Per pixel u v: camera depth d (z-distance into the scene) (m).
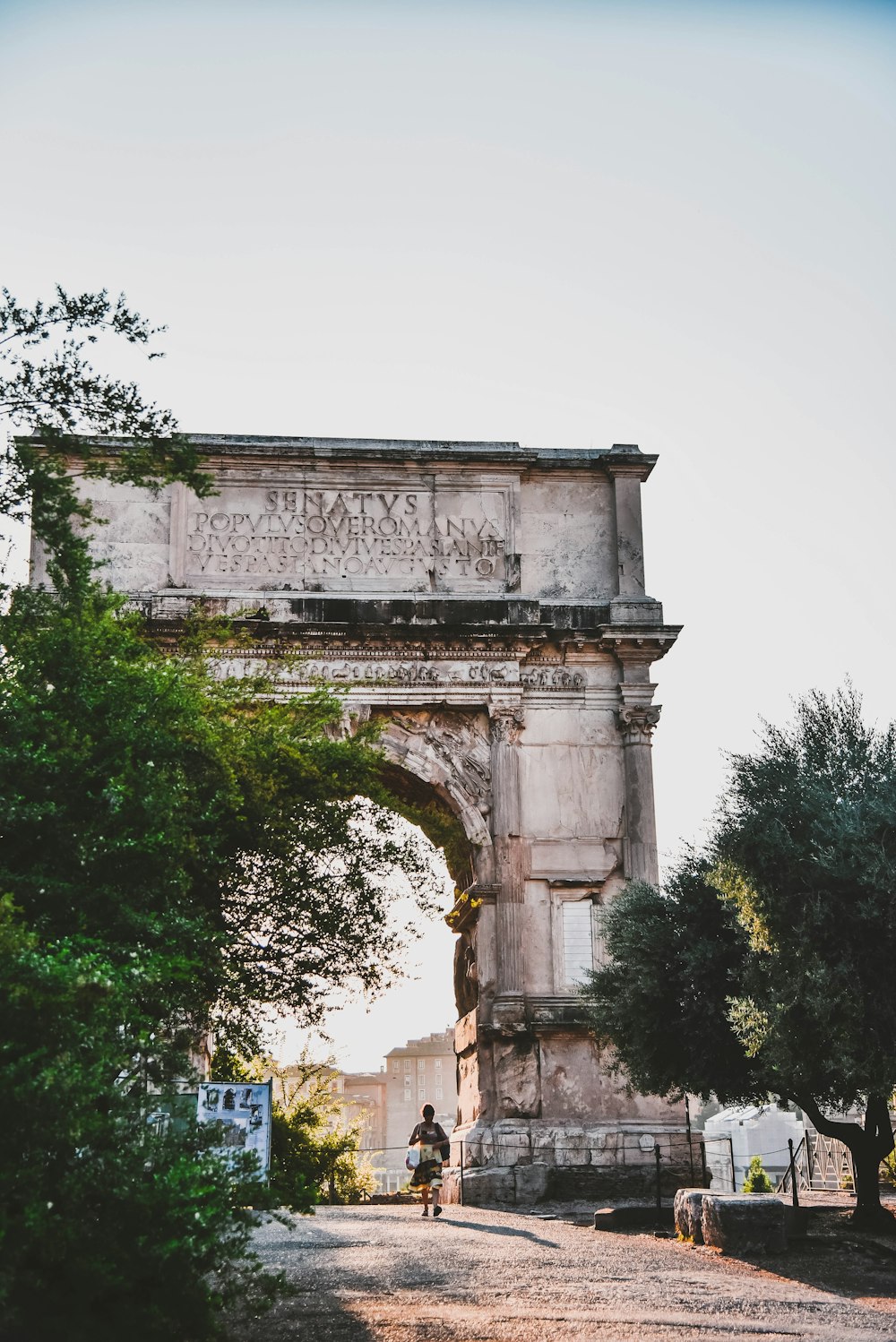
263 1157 25.91
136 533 44.88
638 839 43.81
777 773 30.59
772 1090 31.73
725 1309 19.45
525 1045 42.28
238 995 26.20
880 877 27.61
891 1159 41.28
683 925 33.62
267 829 26.23
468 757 44.28
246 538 45.31
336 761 28.14
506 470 46.69
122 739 19.94
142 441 22.67
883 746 30.81
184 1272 14.71
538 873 43.72
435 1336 17.03
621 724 44.91
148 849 18.81
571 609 45.41
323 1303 19.14
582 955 43.22
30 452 21.61
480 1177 39.97
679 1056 33.75
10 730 19.14
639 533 46.69
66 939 16.02
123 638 23.09
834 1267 23.86
